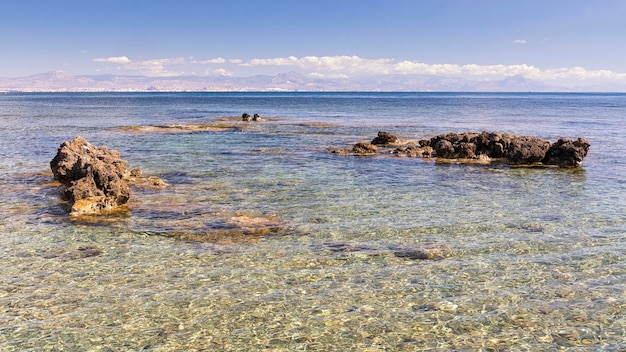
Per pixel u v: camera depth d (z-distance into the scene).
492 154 37.91
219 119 80.75
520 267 14.84
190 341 10.73
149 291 13.17
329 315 11.89
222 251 16.23
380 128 64.44
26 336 10.90
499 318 11.70
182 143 45.34
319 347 10.50
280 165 33.44
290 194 24.55
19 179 27.80
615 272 14.40
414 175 30.34
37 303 12.45
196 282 13.75
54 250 16.27
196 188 25.80
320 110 119.75
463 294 12.99
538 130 61.41
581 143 34.59
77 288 13.36
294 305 12.41
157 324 11.45
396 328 11.29
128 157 36.31
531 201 23.45
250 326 11.38
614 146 45.41
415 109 125.62
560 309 12.12
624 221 19.86
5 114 89.75
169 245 16.78
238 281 13.84
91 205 20.89
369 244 16.98
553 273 14.36
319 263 15.20
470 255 15.89
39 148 40.75
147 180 27.42
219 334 11.02
